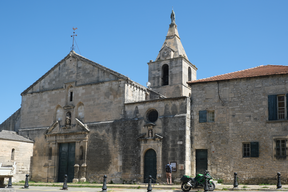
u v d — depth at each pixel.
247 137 28.62
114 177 33.12
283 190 22.12
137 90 36.69
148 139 31.95
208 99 30.95
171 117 31.38
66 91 39.03
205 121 30.61
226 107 29.98
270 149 27.59
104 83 36.28
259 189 22.81
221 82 30.66
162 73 51.03
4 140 36.22
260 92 28.86
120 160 33.16
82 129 36.22
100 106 36.00
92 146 35.31
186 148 30.14
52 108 39.62
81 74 38.38
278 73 28.20
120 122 34.09
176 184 29.61
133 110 33.72
